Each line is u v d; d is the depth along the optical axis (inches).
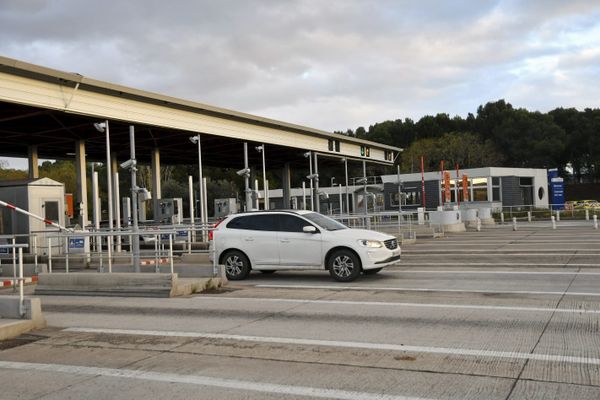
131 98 838.5
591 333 289.4
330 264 519.2
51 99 717.3
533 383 214.5
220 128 1026.7
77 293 486.6
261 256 542.3
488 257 688.4
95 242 893.2
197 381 229.9
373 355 261.6
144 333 323.6
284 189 1736.0
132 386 225.8
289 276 571.5
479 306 372.2
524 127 3457.2
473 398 200.5
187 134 1058.1
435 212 1272.1
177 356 270.5
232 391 216.5
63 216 828.6
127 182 2610.7
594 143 3346.5
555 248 765.3
